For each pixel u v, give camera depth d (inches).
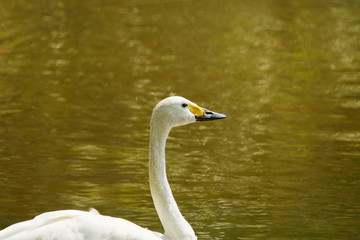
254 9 1248.2
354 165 518.9
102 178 484.7
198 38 1021.8
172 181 484.1
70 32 1045.8
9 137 580.4
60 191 455.2
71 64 868.6
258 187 470.9
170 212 336.2
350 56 922.1
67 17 1153.4
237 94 742.5
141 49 951.6
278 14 1205.1
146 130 611.8
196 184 477.7
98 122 633.0
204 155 548.1
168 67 860.0
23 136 584.7
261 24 1122.7
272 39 1021.2
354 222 401.7
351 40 1016.9
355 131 611.5
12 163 513.3
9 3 1253.1
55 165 511.5
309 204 434.9
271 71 845.8
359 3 1311.5
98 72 831.7
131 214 415.2
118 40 1000.9
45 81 788.6
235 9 1246.3
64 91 747.4
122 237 293.3
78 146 560.7
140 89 758.5
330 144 575.5
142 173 498.0
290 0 1343.5
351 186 470.9
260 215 414.3
